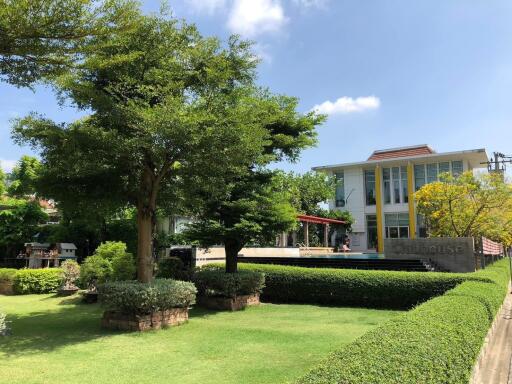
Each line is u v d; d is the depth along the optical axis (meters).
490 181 18.73
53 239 20.25
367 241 34.56
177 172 9.59
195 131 8.08
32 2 5.49
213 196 11.17
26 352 6.69
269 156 11.27
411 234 32.38
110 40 7.01
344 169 36.06
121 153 8.45
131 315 8.46
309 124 12.76
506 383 5.02
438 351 3.43
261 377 5.43
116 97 8.70
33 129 8.15
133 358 6.35
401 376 2.82
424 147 35.41
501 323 8.69
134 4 6.94
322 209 34.47
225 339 7.71
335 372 2.83
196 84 9.39
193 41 9.63
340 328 8.86
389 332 3.96
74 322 9.45
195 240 12.94
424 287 11.49
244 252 21.36
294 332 8.38
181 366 5.94
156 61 9.17
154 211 9.59
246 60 10.48
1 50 6.02
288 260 18.27
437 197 19.23
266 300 13.82
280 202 12.99
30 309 11.62
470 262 14.60
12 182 23.83
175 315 9.12
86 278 12.97
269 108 11.58
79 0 5.73
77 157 8.15
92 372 5.63
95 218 11.90
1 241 20.88
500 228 20.30
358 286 12.38
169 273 13.50
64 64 6.65
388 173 34.31
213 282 11.88
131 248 19.42
